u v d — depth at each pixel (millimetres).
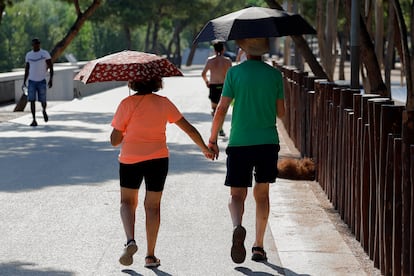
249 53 18797
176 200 26344
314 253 19734
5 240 21078
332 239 21109
